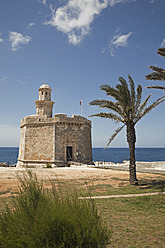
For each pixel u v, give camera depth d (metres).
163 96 15.38
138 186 14.24
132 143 15.85
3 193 11.43
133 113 15.86
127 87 16.42
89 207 4.77
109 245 5.16
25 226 4.07
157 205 9.15
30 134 38.31
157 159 102.00
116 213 7.93
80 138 39.44
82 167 31.41
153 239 5.59
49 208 4.50
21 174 20.14
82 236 4.03
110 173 22.25
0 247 3.76
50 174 20.67
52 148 35.97
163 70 15.48
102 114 16.12
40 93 42.84
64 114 38.56
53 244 3.81
